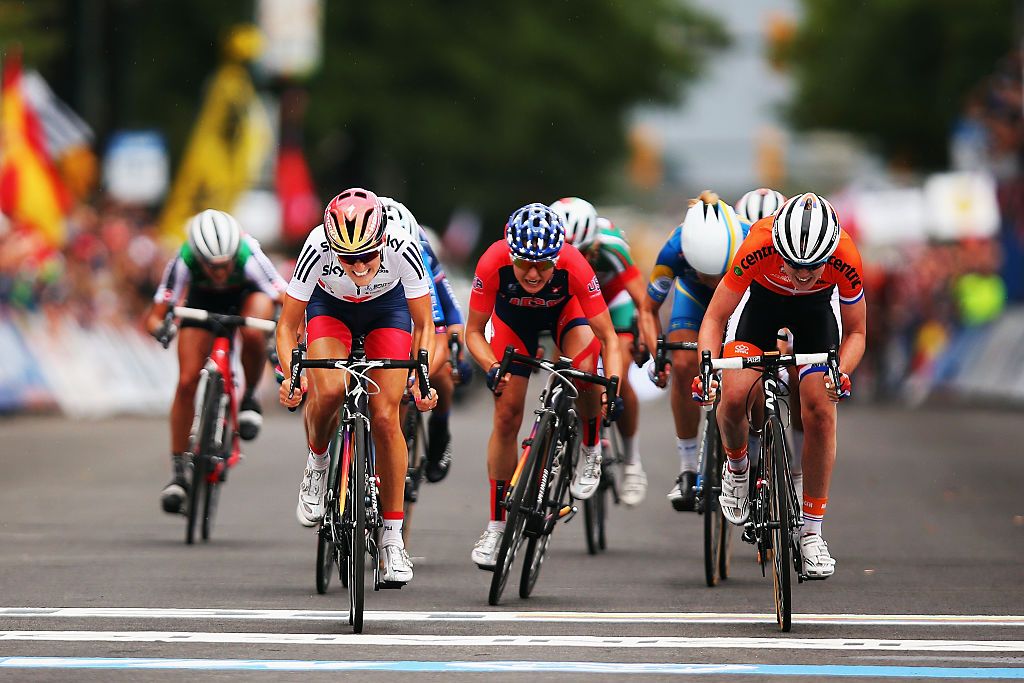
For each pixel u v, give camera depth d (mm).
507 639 20734
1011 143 81312
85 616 22359
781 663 19094
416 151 112375
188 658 19375
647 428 61781
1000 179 82250
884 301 91125
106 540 30984
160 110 105688
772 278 23625
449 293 28594
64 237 66625
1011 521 34031
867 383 91188
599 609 23312
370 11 110312
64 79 90375
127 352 70750
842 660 19281
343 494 22078
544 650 19953
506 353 24406
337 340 23828
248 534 32125
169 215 90750
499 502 25391
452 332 28516
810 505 23672
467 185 120875
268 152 99938
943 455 49656
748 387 23859
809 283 22672
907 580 26031
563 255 25375
